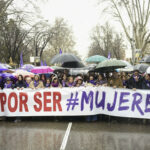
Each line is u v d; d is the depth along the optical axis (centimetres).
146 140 516
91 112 698
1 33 2905
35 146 479
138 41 2372
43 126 644
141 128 619
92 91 699
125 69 1377
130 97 679
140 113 673
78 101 702
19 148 468
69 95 705
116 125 652
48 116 779
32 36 3275
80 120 719
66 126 642
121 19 2420
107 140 516
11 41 3177
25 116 717
